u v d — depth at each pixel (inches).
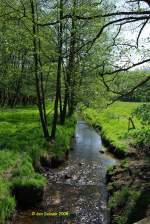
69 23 899.4
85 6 625.9
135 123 1715.1
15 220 589.9
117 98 613.0
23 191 648.4
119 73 636.1
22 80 1258.0
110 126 1689.2
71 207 665.6
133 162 858.8
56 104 1122.7
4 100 2741.1
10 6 823.1
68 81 923.4
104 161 1066.1
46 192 748.0
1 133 1166.3
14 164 764.0
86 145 1354.6
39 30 991.0
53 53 971.9
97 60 709.3
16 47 995.3
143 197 573.0
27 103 3550.7
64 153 1072.2
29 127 1343.5
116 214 581.9
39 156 914.7
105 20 636.1
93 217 618.5
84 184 820.6
